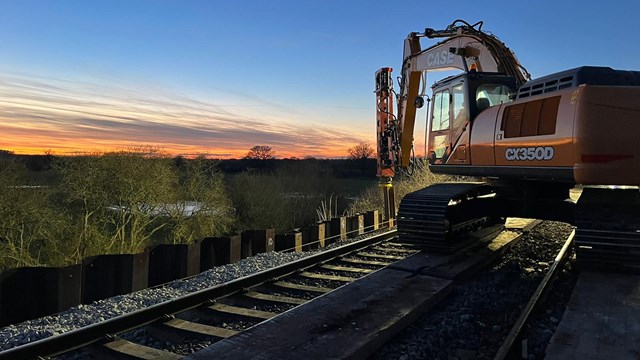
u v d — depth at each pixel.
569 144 5.77
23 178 20.41
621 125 5.49
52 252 19.30
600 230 6.07
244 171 35.00
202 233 25.02
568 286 6.20
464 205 7.89
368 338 4.16
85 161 21.28
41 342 4.26
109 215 21.70
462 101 7.94
